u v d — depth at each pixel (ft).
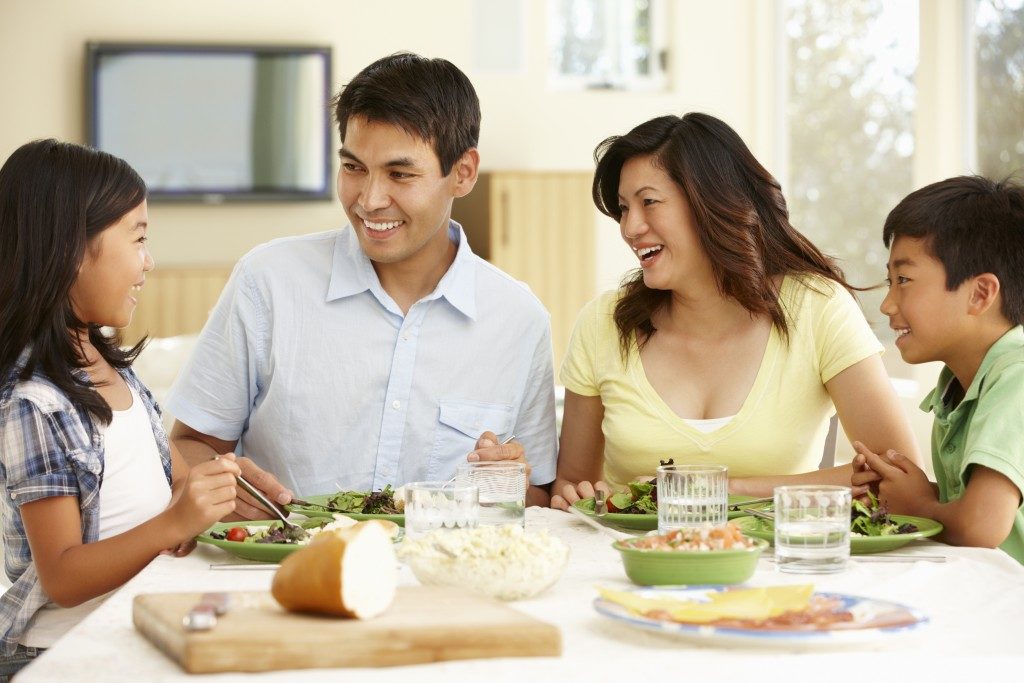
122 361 5.40
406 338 6.75
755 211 6.37
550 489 7.11
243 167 22.99
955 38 16.46
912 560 4.43
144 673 3.02
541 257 22.45
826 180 21.04
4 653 4.83
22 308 4.81
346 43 23.12
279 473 6.81
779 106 22.95
